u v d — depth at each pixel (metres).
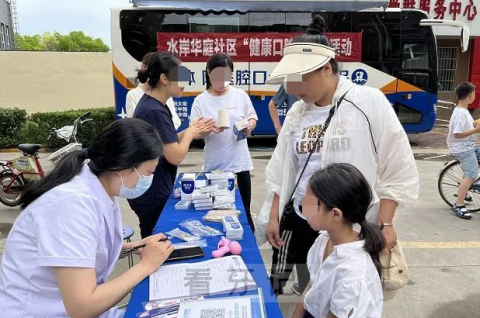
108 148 1.35
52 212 1.25
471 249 3.67
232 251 1.75
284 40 7.89
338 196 1.44
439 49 13.22
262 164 7.36
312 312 1.58
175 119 4.29
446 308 2.71
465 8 12.30
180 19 7.77
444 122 13.23
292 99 4.09
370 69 8.09
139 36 7.77
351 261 1.43
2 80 13.00
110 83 13.97
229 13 7.79
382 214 1.85
